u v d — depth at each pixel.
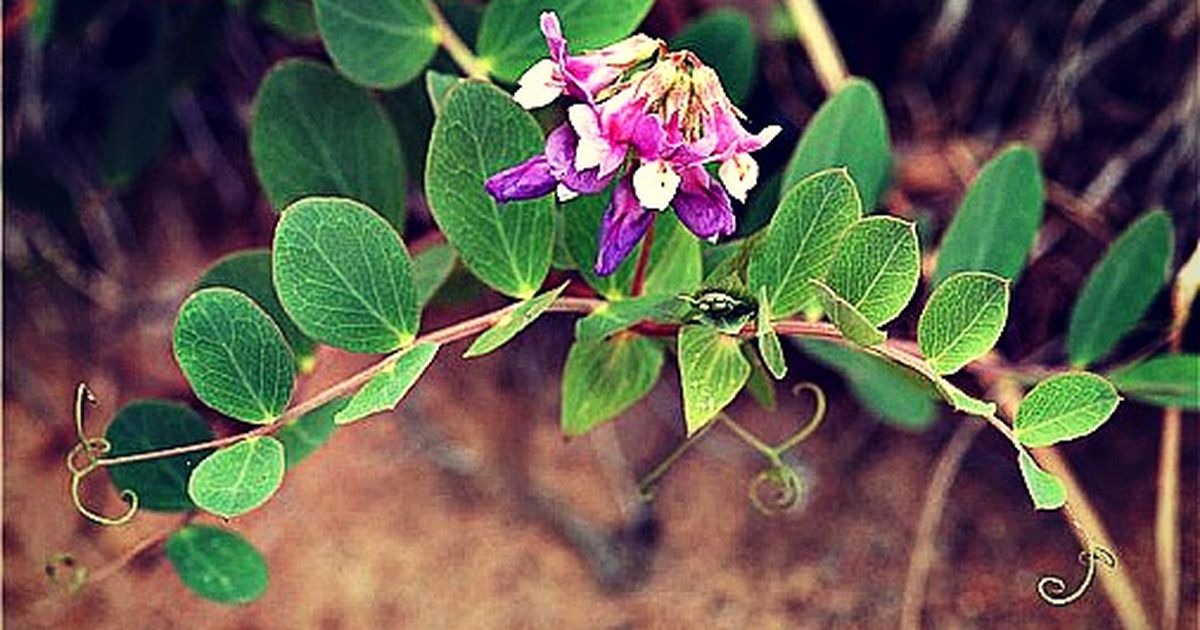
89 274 0.61
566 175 0.36
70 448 0.59
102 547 0.58
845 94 0.44
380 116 0.44
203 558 0.43
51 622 0.57
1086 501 0.55
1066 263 0.56
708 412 0.37
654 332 0.41
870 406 0.54
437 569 0.57
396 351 0.38
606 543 0.56
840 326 0.36
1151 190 0.56
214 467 0.37
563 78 0.36
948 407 0.57
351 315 0.38
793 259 0.37
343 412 0.37
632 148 0.36
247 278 0.43
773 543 0.56
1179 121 0.56
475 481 0.58
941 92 0.58
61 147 0.61
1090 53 0.56
